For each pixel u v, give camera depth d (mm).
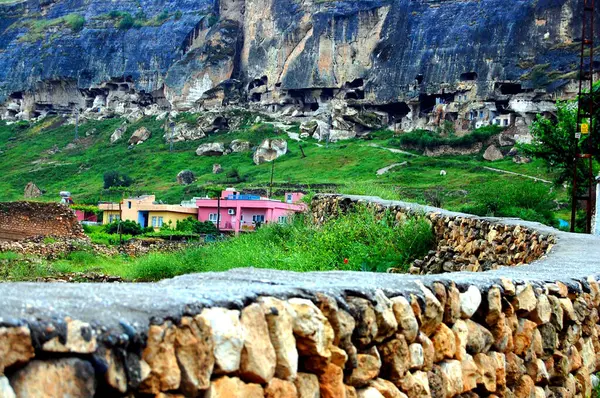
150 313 3561
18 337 3014
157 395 3480
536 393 6559
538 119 37781
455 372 5516
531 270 8047
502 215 30734
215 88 124312
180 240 44562
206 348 3711
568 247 11594
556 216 37000
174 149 112188
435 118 98938
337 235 18453
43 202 40875
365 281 5242
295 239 21297
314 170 89250
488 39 97875
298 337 4312
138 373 3389
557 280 7316
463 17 101688
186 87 126500
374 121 104812
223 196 63688
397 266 16750
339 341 4520
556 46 93688
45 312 3221
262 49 122188
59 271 27859
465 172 79188
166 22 138000
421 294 5285
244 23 127688
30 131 135125
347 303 4652
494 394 6020
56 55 142625
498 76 94938
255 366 3939
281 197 69500
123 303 3617
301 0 117312
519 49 95062
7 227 40312
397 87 103812
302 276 5465
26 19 154500
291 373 4129
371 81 106750
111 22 143000
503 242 14695
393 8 107812
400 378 4934
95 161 112500
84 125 131625
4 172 113688
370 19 108812
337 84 111125
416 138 90938
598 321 8148
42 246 36031
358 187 28297
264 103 119938
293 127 110438
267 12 122062
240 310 3990
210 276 5301
